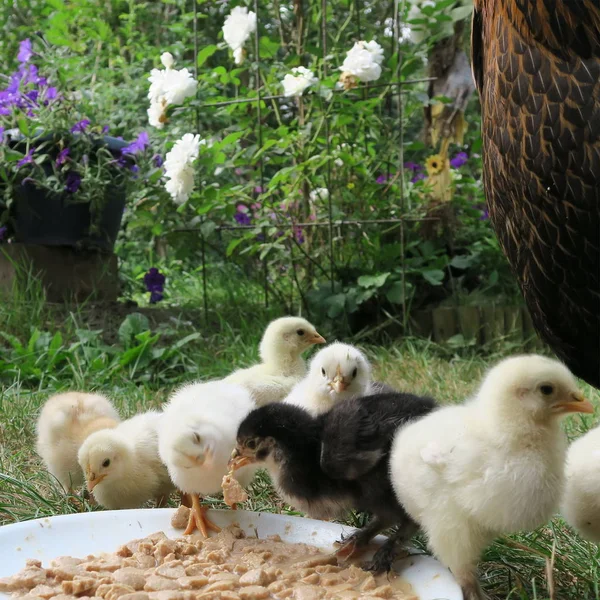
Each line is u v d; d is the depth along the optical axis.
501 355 1.40
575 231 0.69
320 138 1.49
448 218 1.60
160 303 1.67
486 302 1.51
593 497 0.67
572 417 0.98
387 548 0.67
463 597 0.62
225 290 1.65
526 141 0.69
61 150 1.37
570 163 0.68
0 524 0.78
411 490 0.63
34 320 1.31
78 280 1.45
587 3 0.68
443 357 1.42
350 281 1.53
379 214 1.55
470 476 0.60
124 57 2.22
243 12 1.48
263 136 1.51
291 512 0.79
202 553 0.69
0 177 1.38
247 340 1.38
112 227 1.49
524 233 0.72
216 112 1.60
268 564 0.67
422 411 0.69
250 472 0.77
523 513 0.60
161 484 0.83
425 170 1.71
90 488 0.77
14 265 1.35
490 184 0.74
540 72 0.69
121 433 0.81
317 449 0.70
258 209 1.50
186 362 1.30
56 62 1.57
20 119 1.34
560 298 0.72
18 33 2.15
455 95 1.61
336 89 1.42
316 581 0.65
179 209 1.40
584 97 0.68
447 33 1.49
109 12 2.21
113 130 1.58
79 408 0.86
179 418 0.74
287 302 1.55
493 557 0.70
